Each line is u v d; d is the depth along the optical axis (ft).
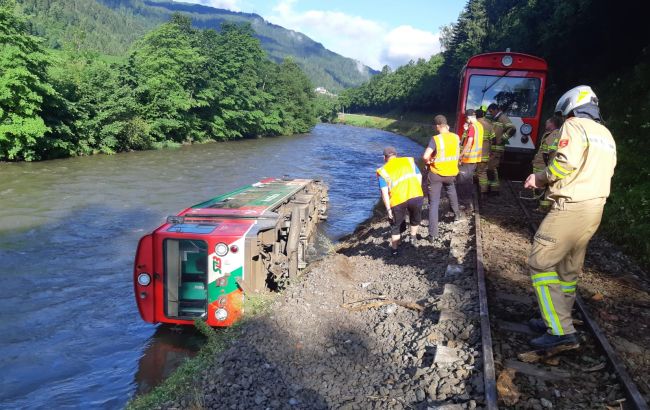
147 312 23.25
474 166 35.01
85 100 96.53
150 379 19.86
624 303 20.62
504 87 44.70
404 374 15.74
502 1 197.47
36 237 40.14
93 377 20.10
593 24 87.04
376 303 21.72
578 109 14.43
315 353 17.53
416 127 219.82
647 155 40.65
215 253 22.25
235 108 161.38
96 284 30.53
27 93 79.56
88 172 74.02
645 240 28.68
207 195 58.70
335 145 150.41
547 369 14.82
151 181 67.72
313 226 44.27
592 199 13.83
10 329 24.32
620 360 14.58
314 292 22.90
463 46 219.61
